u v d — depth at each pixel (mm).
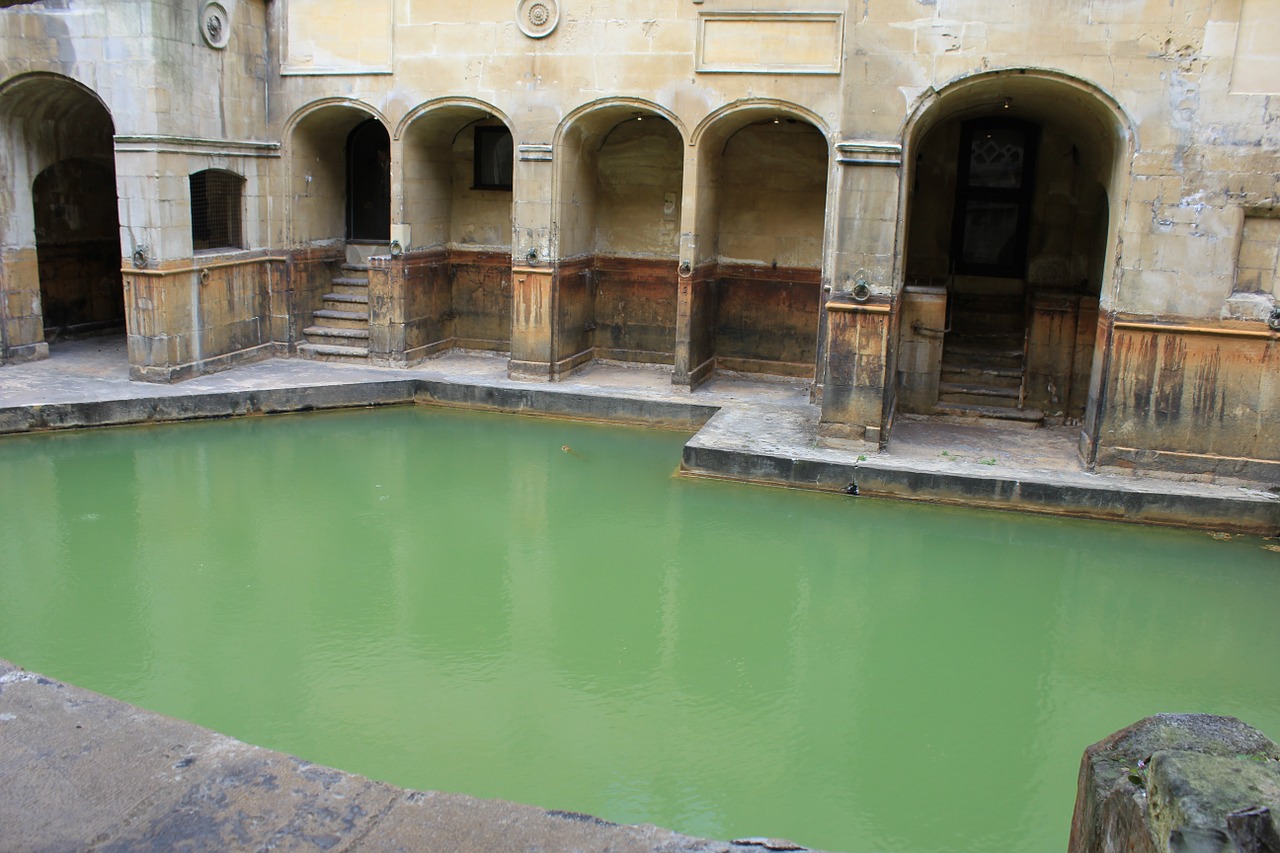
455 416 15039
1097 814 2973
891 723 7344
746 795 6391
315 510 11164
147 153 13812
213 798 3092
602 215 16922
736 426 13406
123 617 8516
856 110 11609
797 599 9375
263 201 16281
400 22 15211
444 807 3109
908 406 14289
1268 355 11023
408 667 7867
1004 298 15984
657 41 14234
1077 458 12383
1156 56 10852
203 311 15188
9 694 3580
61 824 2943
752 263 16375
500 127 17047
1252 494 11023
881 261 11867
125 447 13047
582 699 7492
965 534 10883
